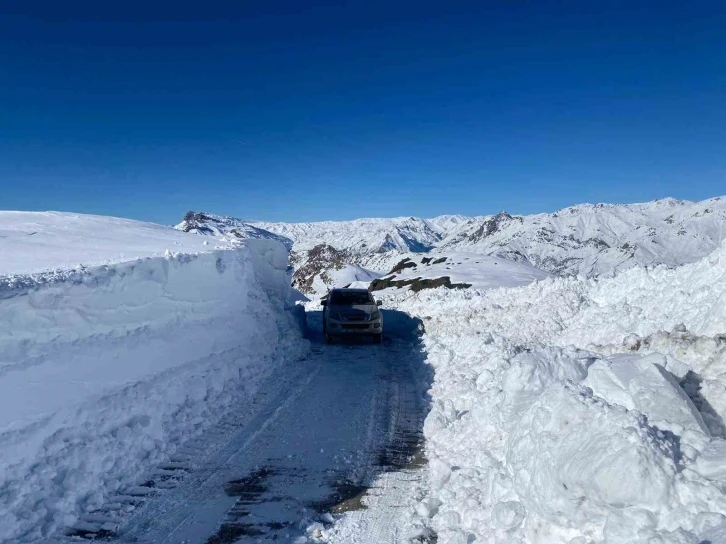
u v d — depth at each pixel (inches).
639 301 323.3
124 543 159.6
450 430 238.7
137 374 255.3
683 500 106.4
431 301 681.0
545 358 211.0
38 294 197.8
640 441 114.6
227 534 166.1
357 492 196.9
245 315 415.8
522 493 134.0
